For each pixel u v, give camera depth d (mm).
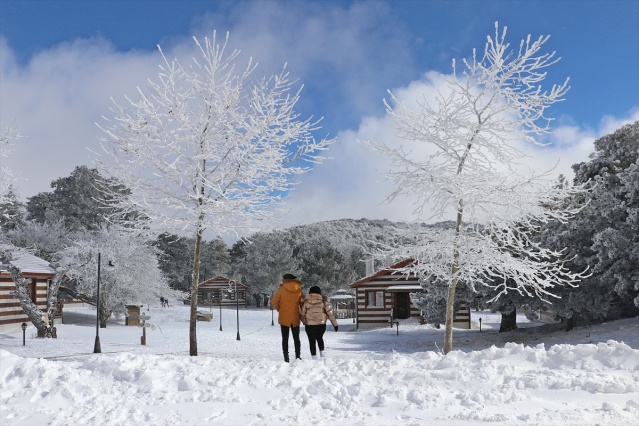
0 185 21766
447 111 15375
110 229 39875
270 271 79938
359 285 46688
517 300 27438
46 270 32625
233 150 16078
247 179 15969
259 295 87688
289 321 12641
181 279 84062
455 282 15891
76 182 69625
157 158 15602
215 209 15422
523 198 15039
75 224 65812
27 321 31469
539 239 26766
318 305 12688
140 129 15359
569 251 26047
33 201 71750
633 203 25172
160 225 15797
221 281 84125
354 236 163625
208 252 97062
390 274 46031
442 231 15875
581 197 27594
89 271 36312
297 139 16516
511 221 16094
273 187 16281
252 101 16375
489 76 15133
